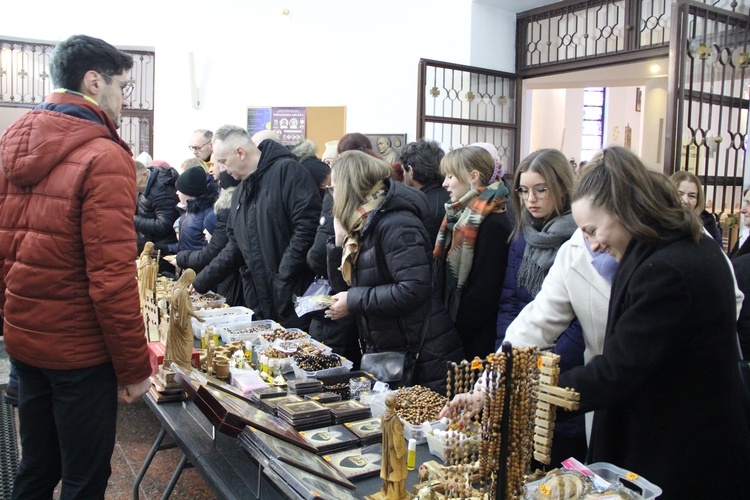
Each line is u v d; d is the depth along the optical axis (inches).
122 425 127.2
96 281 62.2
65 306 64.0
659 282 45.6
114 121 70.9
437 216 110.4
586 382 46.9
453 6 197.3
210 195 152.9
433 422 63.6
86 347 65.1
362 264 84.0
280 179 115.8
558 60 188.1
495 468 42.2
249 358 87.5
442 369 82.6
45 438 70.9
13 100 278.7
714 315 46.0
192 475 106.3
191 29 263.7
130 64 71.2
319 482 49.5
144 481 103.2
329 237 100.5
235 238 121.8
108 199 62.5
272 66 248.8
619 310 49.5
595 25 177.2
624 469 49.3
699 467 47.1
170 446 90.7
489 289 88.6
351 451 59.7
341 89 234.1
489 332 91.7
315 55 239.5
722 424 47.1
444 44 201.3
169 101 268.8
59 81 66.6
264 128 246.5
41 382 68.7
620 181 47.3
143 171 176.2
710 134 139.1
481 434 43.3
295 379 81.6
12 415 128.7
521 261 82.6
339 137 233.8
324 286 106.8
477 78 195.2
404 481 49.5
